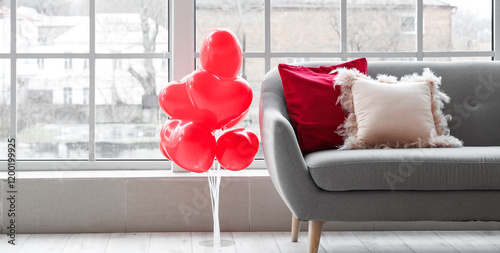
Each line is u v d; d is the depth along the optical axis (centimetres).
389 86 263
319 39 334
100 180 294
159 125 332
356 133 255
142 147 331
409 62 299
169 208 296
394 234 295
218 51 241
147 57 331
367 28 334
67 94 328
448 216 229
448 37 335
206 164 247
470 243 274
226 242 275
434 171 223
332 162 224
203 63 247
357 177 223
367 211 227
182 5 317
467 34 334
